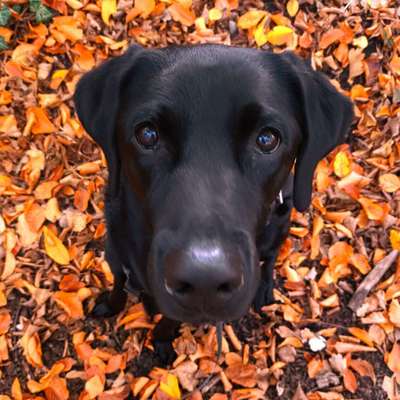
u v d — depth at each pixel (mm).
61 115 833
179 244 455
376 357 732
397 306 745
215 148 481
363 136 856
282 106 501
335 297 751
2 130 810
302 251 778
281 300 747
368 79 893
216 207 466
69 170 804
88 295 736
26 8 893
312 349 725
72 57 879
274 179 507
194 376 698
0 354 698
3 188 781
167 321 651
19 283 736
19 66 852
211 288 440
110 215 590
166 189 486
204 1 934
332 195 806
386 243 792
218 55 503
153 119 487
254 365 711
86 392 679
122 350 716
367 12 946
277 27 896
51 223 778
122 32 899
